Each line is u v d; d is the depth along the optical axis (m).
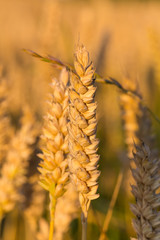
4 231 0.65
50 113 0.33
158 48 0.84
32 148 0.50
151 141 0.56
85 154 0.31
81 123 0.30
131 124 0.56
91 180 0.31
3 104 0.54
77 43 0.30
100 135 0.57
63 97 0.32
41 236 0.50
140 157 0.30
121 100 0.56
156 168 0.30
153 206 0.31
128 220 0.67
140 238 0.31
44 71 0.80
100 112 0.33
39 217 0.57
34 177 0.52
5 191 0.49
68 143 0.31
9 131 0.57
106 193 0.80
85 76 0.30
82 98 0.30
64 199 0.49
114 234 0.70
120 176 0.55
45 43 0.92
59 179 0.33
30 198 0.55
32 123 0.54
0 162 0.55
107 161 0.86
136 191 0.31
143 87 0.97
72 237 0.67
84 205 0.32
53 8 0.94
